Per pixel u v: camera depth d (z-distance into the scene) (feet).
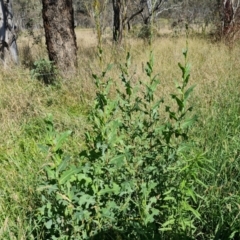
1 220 7.72
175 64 21.02
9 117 13.83
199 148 10.21
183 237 6.54
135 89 7.18
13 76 17.58
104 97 5.88
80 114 14.38
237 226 7.18
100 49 6.12
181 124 6.17
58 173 5.39
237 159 9.36
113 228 6.16
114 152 6.46
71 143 11.51
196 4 56.39
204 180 8.54
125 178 6.51
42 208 6.07
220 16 36.24
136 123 7.04
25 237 7.02
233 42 28.99
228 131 11.18
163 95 14.40
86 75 17.31
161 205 6.75
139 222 6.41
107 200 6.22
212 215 7.70
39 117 13.84
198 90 15.56
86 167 5.58
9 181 9.25
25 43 38.22
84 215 5.80
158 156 6.94
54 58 18.24
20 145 11.99
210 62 20.67
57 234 6.53
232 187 8.56
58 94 16.37
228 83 16.06
